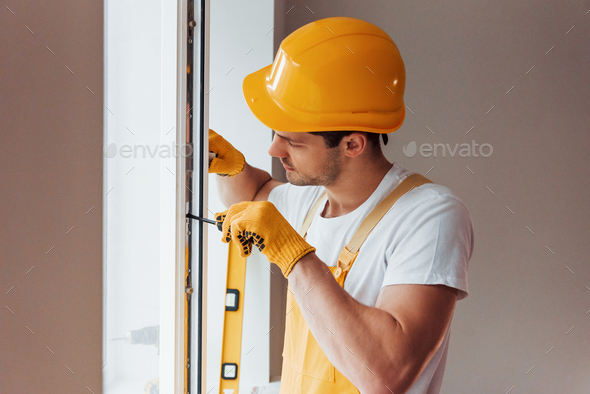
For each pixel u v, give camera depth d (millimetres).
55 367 351
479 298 2018
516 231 1985
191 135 657
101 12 422
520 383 2035
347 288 869
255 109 881
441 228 763
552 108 1927
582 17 1877
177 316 627
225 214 808
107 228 515
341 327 670
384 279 788
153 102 601
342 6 1881
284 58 824
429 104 1933
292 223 1144
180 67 616
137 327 592
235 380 1392
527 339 2020
